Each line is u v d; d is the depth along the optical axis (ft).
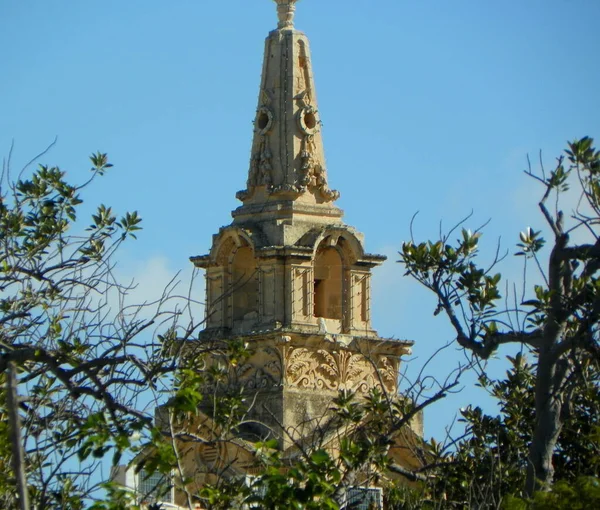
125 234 173.88
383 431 176.45
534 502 134.41
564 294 157.28
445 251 163.53
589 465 168.55
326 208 286.46
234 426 167.84
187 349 170.71
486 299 160.56
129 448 133.28
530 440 179.11
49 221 168.35
